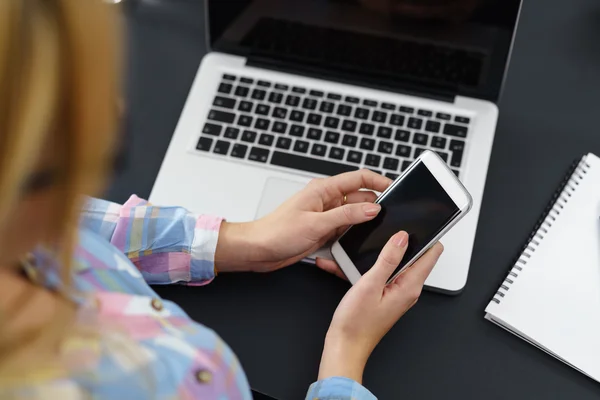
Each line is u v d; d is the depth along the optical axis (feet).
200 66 3.08
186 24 3.26
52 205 1.11
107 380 1.38
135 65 3.14
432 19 2.75
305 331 2.53
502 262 2.63
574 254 2.59
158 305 1.71
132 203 2.61
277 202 2.76
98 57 1.00
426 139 2.85
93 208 2.56
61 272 1.27
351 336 2.38
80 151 1.04
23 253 1.20
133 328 1.60
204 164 2.84
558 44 3.15
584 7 3.23
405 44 2.85
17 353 1.24
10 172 0.95
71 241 1.20
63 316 1.34
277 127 2.90
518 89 3.04
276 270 2.64
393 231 2.47
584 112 2.97
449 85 2.92
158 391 1.46
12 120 0.93
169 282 2.61
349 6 2.81
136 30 3.23
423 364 2.45
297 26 2.92
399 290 2.41
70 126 1.02
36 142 0.95
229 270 2.61
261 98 2.97
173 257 2.55
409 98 2.95
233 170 2.83
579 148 2.88
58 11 0.95
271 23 2.94
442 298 2.57
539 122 2.95
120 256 2.00
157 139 2.95
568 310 2.48
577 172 2.77
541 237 2.63
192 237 2.53
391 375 2.43
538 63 3.11
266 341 2.51
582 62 3.10
